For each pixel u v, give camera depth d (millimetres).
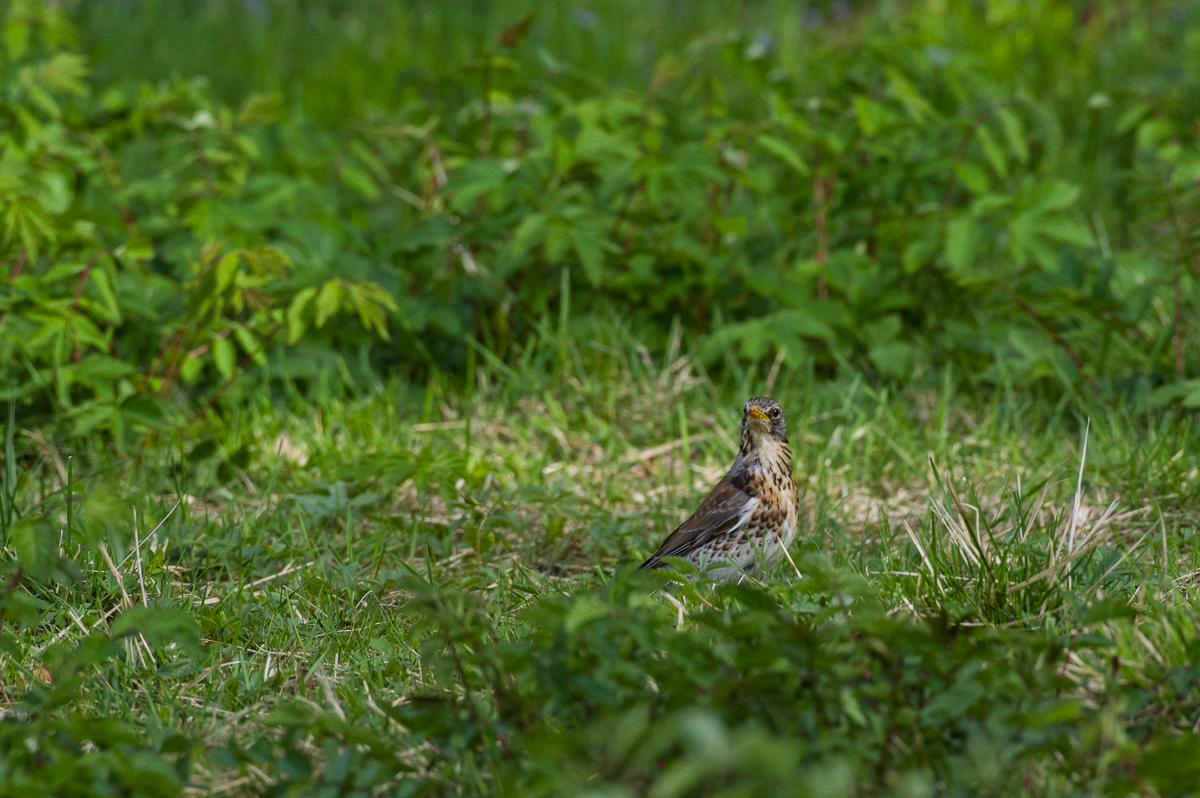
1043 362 11680
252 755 5664
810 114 14125
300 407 12148
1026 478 10391
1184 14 22891
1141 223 14336
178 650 7516
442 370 13102
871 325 12664
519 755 5695
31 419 11133
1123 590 7684
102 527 7488
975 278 11516
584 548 9625
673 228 13172
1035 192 11984
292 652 7555
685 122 14844
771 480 8977
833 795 4059
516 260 12344
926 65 14180
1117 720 5812
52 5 24328
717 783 4621
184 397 12219
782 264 13750
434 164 14312
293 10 27188
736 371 12391
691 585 7137
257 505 10258
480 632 6359
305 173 14477
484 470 10633
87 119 14773
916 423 11930
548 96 14594
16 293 10992
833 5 26188
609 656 5668
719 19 25672
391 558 9406
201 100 14461
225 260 10258
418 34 25953
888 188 13672
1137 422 11500
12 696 6965
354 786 5402
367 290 10703
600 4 26656
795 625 5379
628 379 12656
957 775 5250
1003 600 7508
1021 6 20578
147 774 5039
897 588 7867
